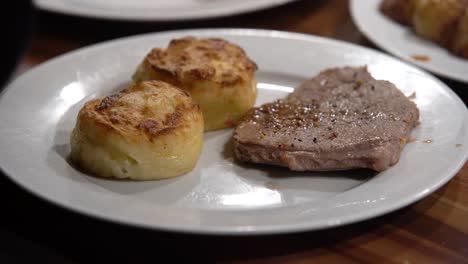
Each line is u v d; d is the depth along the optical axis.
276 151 0.40
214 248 0.35
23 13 0.48
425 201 0.38
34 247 0.36
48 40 0.56
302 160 0.40
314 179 0.40
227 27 0.58
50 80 0.46
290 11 0.61
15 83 0.45
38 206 0.38
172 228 0.34
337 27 0.59
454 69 0.50
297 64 0.49
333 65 0.49
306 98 0.45
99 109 0.39
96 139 0.38
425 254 0.35
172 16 0.55
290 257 0.35
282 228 0.34
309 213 0.35
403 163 0.39
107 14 0.54
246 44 0.51
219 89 0.43
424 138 0.41
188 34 0.52
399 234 0.36
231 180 0.40
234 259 0.35
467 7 0.52
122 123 0.38
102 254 0.35
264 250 0.35
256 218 0.35
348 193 0.37
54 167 0.38
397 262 0.35
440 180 0.37
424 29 0.54
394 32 0.55
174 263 0.35
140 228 0.35
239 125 0.42
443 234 0.36
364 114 0.42
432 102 0.44
